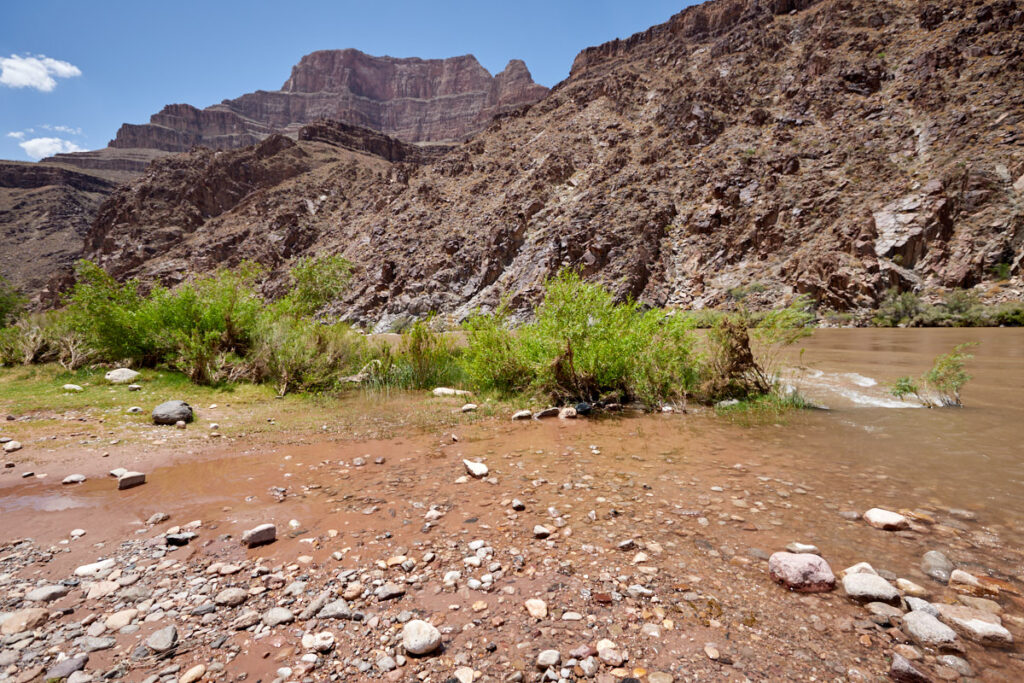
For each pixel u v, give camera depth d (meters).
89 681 1.90
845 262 44.72
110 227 132.38
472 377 9.82
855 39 75.69
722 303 48.81
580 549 3.02
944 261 43.56
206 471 4.90
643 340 8.38
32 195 195.75
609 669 1.93
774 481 4.18
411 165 119.25
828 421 6.44
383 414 7.87
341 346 12.37
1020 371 10.26
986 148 47.88
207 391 9.57
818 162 59.06
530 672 1.93
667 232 61.72
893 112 60.44
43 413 7.51
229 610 2.45
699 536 3.15
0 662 2.04
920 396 7.68
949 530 3.13
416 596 2.54
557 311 8.52
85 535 3.42
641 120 89.56
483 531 3.32
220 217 127.81
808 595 2.46
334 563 2.93
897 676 1.83
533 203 75.94
